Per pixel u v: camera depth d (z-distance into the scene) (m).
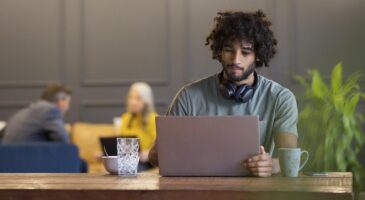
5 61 6.82
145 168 4.53
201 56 6.53
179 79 6.58
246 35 2.44
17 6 6.80
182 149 2.18
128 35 6.68
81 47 6.74
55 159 3.94
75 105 6.76
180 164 2.19
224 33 2.46
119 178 2.19
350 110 3.84
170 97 6.60
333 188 1.77
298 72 6.24
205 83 2.63
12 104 6.82
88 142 6.09
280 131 2.47
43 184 2.00
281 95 2.54
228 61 2.47
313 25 6.23
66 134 4.99
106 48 6.71
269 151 2.52
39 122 4.93
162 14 6.61
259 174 2.11
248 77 2.56
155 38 6.63
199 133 2.16
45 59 6.79
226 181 2.00
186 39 6.55
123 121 5.50
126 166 2.33
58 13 6.77
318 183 1.92
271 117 2.53
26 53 6.80
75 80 6.77
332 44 6.19
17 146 3.89
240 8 6.40
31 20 6.80
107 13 6.71
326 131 3.69
